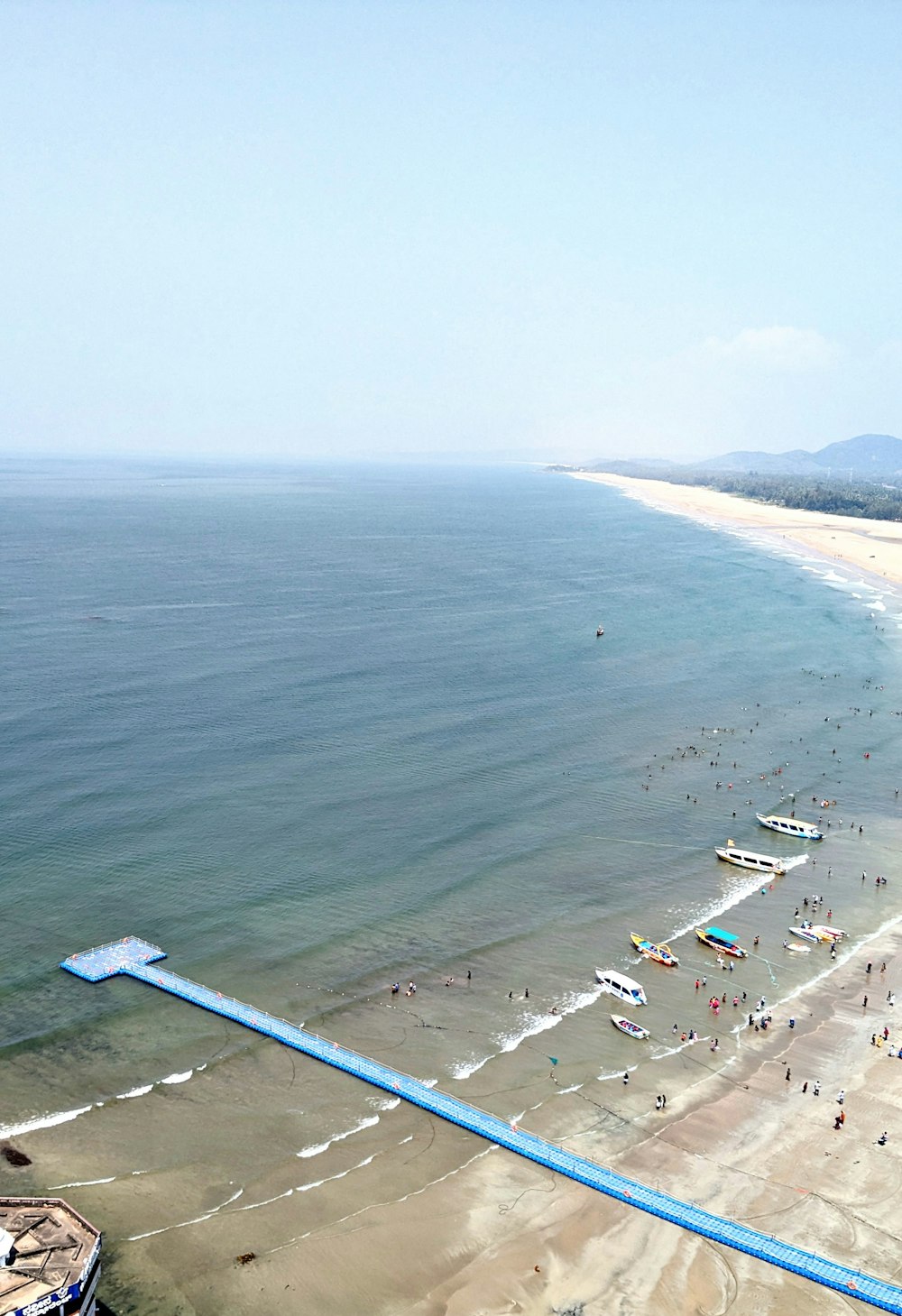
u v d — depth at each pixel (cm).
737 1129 6769
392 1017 7812
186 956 8425
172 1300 5197
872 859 11244
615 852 11019
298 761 12900
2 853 9856
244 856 10231
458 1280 5444
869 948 9331
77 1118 6506
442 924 9256
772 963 8981
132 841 10356
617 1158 6425
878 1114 6969
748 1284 5519
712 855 11138
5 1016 7488
